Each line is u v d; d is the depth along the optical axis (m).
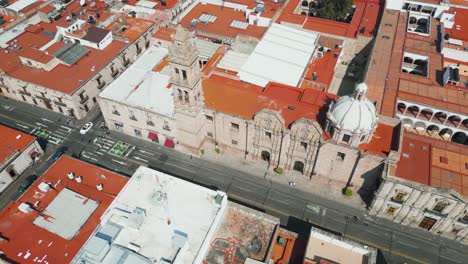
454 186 73.69
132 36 122.31
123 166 96.12
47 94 106.31
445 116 98.69
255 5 131.25
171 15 134.25
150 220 64.31
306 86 101.69
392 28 120.94
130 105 93.44
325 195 88.56
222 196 66.25
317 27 123.38
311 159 86.25
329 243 66.44
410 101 95.06
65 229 69.50
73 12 133.25
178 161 97.00
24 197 75.12
